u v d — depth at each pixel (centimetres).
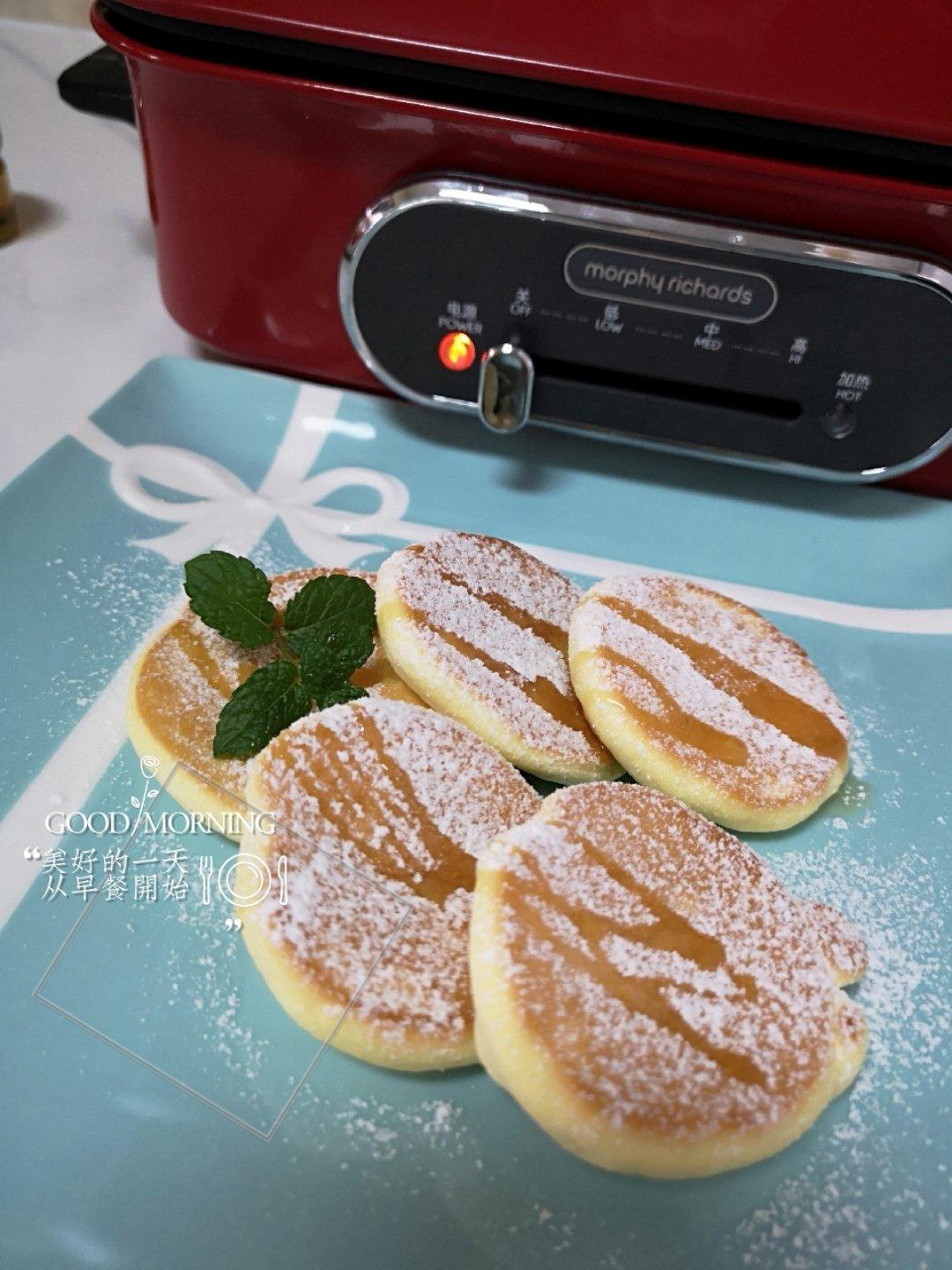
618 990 18
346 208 26
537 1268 17
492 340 27
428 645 23
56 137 44
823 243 24
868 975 21
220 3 23
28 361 33
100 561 27
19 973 20
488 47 23
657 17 22
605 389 28
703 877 20
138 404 31
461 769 22
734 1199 18
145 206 40
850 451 27
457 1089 19
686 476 31
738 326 26
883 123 22
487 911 18
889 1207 18
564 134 23
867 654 28
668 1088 17
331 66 24
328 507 30
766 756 23
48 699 24
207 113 25
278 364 31
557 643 25
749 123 22
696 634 26
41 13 49
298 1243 17
